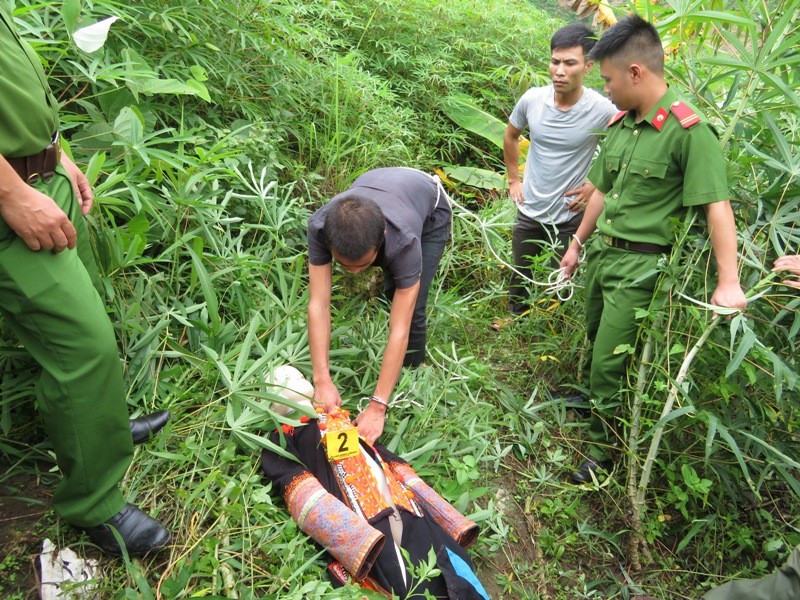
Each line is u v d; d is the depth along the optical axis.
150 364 2.47
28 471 2.18
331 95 4.17
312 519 2.11
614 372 2.84
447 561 2.11
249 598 1.87
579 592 2.52
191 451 2.23
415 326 2.95
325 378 2.46
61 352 1.75
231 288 2.84
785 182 2.59
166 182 2.95
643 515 2.70
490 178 4.71
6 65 1.65
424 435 2.76
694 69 2.92
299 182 3.66
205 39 3.37
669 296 2.59
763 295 2.46
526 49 5.78
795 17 2.63
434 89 5.18
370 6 5.21
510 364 3.57
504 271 4.12
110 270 2.44
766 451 2.54
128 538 1.96
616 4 5.09
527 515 2.75
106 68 2.60
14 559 1.92
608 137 2.85
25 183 1.72
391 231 2.34
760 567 2.63
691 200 2.46
